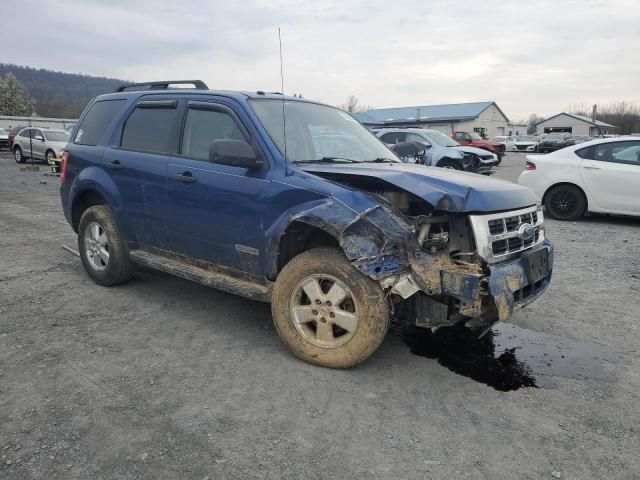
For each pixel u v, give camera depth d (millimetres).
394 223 3359
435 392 3410
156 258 4809
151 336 4164
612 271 6539
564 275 6344
